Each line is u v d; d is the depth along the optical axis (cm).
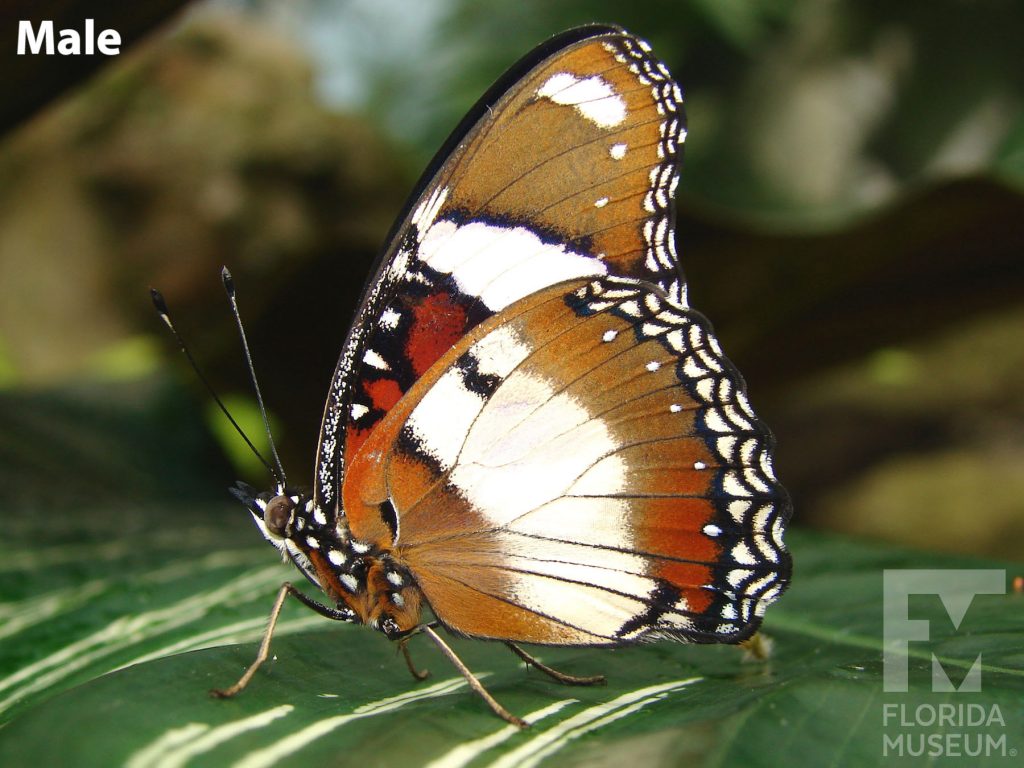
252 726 12
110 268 31
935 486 34
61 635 15
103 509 20
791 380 28
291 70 30
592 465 14
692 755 12
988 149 24
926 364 36
